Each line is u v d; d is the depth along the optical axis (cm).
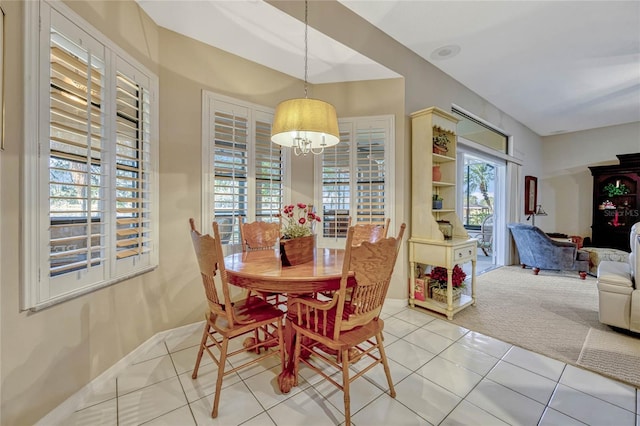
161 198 221
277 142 211
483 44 293
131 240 189
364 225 255
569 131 594
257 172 280
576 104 447
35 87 130
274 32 228
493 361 196
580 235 588
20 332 125
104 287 169
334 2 236
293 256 179
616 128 549
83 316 156
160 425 138
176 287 230
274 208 291
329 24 233
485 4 236
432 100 333
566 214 606
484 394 161
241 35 234
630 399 156
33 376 130
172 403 153
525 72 349
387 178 300
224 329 155
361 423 139
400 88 298
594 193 560
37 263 130
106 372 170
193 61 239
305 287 156
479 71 348
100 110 167
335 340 142
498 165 514
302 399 157
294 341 183
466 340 228
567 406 151
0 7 115
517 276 445
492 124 450
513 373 182
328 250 240
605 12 243
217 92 253
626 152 539
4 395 119
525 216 575
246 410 148
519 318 273
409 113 303
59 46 145
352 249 136
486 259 619
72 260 155
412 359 199
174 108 229
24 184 126
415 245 297
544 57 316
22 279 125
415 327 253
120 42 182
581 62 326
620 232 529
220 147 255
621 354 205
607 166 538
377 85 304
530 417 143
